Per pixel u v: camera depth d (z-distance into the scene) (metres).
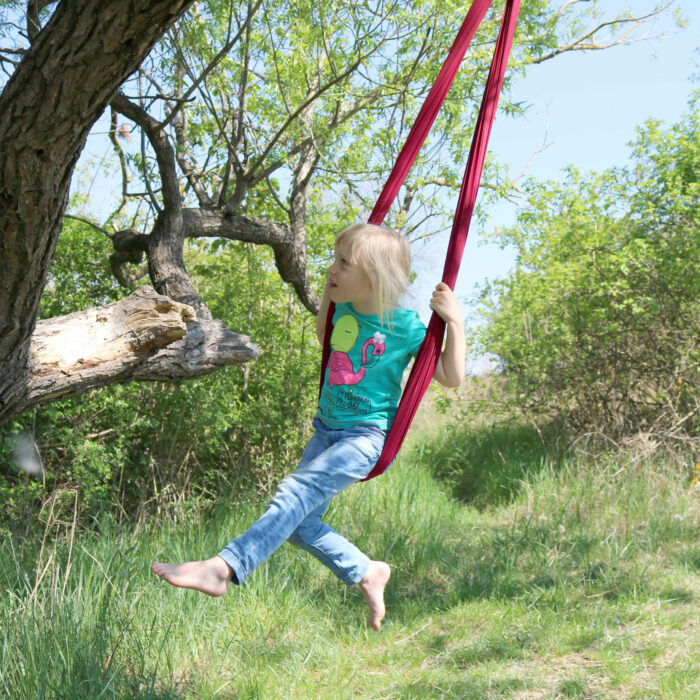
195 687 3.95
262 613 4.85
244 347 4.75
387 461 2.60
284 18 6.88
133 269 8.52
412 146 2.91
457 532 7.09
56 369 3.87
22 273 3.20
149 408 7.88
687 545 6.05
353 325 2.71
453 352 2.65
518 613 5.03
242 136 6.93
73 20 2.51
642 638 4.52
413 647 4.69
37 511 6.84
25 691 3.47
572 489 7.54
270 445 8.55
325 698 3.97
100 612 4.22
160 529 6.32
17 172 2.86
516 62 7.75
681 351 8.34
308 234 8.69
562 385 9.10
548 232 9.44
